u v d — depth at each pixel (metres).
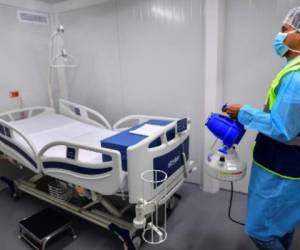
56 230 1.82
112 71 2.90
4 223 2.15
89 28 2.92
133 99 2.84
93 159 1.77
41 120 2.67
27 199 2.54
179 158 1.87
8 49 2.70
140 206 1.47
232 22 2.15
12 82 2.77
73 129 2.44
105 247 1.83
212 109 2.28
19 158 2.09
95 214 1.89
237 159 1.45
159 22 2.46
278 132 1.07
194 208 2.24
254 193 1.30
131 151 1.40
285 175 1.17
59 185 2.13
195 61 2.37
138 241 1.72
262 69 2.14
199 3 2.22
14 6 2.69
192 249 1.76
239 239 1.85
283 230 1.25
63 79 3.29
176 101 2.57
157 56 2.56
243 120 1.24
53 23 3.13
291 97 1.05
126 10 2.62
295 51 1.17
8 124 2.03
